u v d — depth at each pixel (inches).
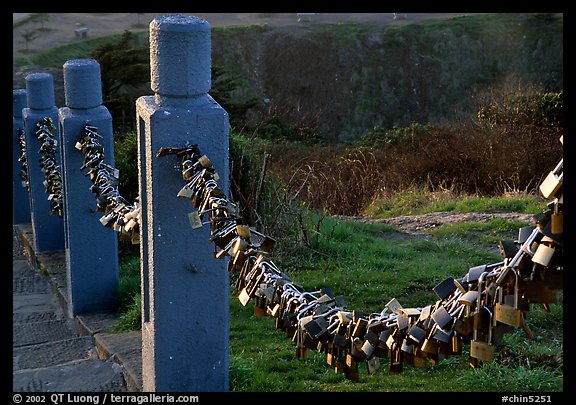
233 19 1706.4
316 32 1610.5
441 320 88.0
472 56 1605.6
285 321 109.7
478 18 1670.8
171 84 128.9
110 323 228.7
